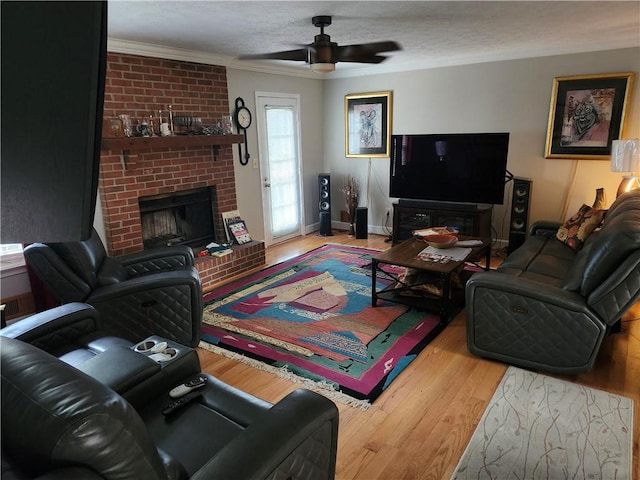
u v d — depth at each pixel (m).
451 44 4.19
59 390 0.91
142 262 3.35
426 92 5.39
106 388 0.98
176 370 1.89
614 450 1.95
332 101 6.16
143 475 0.98
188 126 4.07
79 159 0.44
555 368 2.51
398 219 5.31
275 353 2.89
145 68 3.75
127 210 3.75
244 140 4.76
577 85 4.44
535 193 4.92
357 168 6.18
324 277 4.33
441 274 3.49
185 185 4.24
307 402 1.42
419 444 2.03
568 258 3.41
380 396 2.40
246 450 1.21
